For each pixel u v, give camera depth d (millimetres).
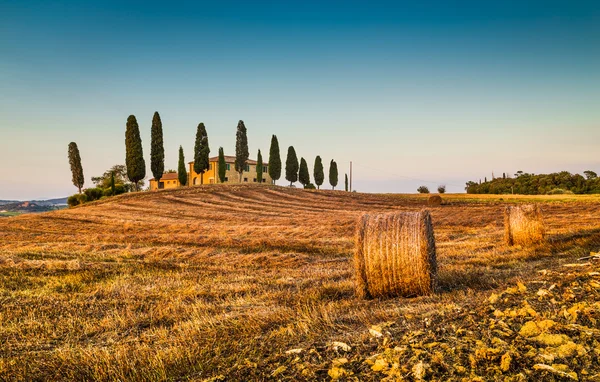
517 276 8883
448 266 11188
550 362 4207
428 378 4137
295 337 5883
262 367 4879
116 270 12344
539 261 11375
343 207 47344
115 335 6812
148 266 13055
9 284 10469
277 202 50031
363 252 8422
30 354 6039
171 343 6152
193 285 10219
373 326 5773
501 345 4617
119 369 5273
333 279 10609
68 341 6633
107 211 37906
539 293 6438
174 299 8797
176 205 43344
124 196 48625
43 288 10117
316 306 7582
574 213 32719
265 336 6051
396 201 55500
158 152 59656
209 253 15914
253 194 55031
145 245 19000
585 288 6465
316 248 17453
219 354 5484
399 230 8297
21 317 7836
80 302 8773
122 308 8328
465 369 4219
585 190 80250
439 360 4398
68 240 21312
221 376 4684
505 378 3986
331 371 4473
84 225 29062
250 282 10508
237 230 25297
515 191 89438
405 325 5887
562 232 18062
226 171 80438
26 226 28688
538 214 15352
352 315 6793
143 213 37031
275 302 8266
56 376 5324
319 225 27859
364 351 5043
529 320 5359
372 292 8477
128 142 55281
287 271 12133
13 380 5281
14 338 6727
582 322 5090
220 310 7777
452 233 22234
